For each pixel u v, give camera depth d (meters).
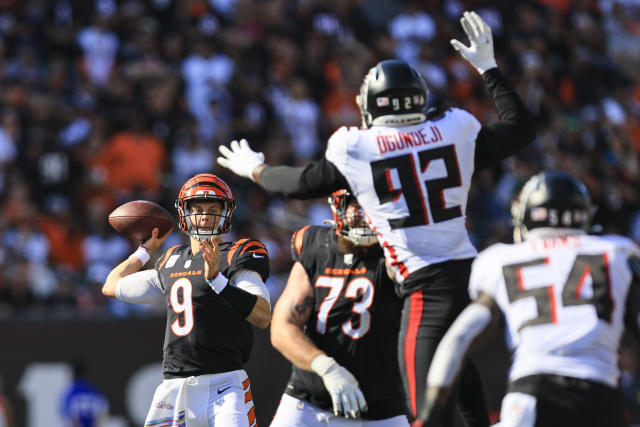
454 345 14.08
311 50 58.50
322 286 18.17
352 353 17.88
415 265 16.27
